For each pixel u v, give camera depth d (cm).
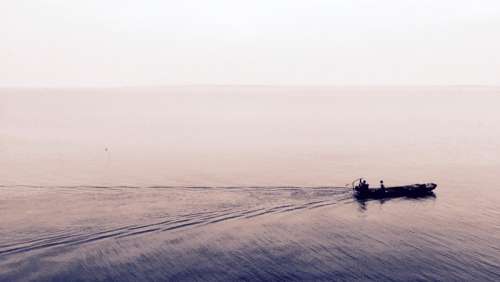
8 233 4706
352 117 17575
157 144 10669
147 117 17975
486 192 6525
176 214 5356
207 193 6169
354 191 6300
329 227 5138
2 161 8531
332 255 4503
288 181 7050
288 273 4159
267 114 19238
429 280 4053
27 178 7100
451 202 6038
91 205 5619
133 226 4972
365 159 8850
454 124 14950
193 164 8288
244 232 4953
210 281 4009
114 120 16662
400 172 7806
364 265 4309
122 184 6719
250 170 7806
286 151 9694
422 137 11850
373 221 5328
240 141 11106
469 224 5272
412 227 5181
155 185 6662
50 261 4188
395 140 11312
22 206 5547
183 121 16212
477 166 8262
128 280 3972
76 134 12519
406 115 18412
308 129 13575
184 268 4203
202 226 5050
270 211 5538
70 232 4781
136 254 4397
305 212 5547
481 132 12888
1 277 3900
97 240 4625
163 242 4656
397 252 4566
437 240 4841
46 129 13700
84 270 4075
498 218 5469
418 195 6272
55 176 7262
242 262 4338
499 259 4412
